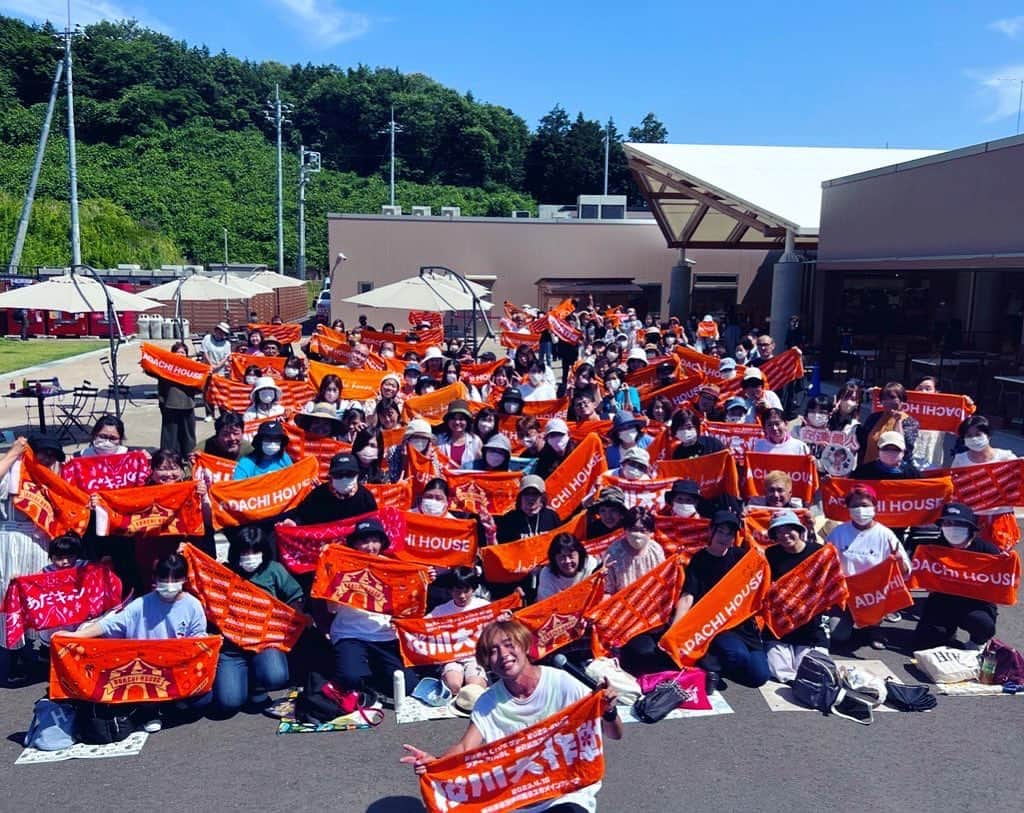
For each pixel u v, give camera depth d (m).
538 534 8.62
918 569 8.36
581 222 45.22
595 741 4.93
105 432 9.09
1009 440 18.02
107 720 6.73
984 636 8.22
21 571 7.81
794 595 7.89
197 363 15.16
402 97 119.12
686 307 41.44
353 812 5.91
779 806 5.98
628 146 33.94
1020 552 11.09
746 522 8.84
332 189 98.06
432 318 29.56
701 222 39.31
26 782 6.23
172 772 6.37
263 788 6.18
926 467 12.32
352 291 45.00
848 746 6.77
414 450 10.02
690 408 12.84
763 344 17.98
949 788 6.21
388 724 7.08
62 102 97.69
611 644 7.62
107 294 15.28
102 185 82.94
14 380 25.86
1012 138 18.55
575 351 23.77
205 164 94.62
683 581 7.68
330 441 10.33
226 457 9.89
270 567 7.66
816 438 12.05
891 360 25.17
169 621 6.96
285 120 94.12
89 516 8.02
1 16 109.81
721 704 7.42
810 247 34.50
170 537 8.41
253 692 7.29
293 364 16.23
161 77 112.06
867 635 8.63
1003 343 26.41
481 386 16.45
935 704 7.40
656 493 9.66
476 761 4.93
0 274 40.34
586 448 9.95
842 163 35.56
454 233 44.88
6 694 7.52
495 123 118.31
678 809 5.95
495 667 4.84
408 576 7.55
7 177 79.75
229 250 79.12
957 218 20.52
